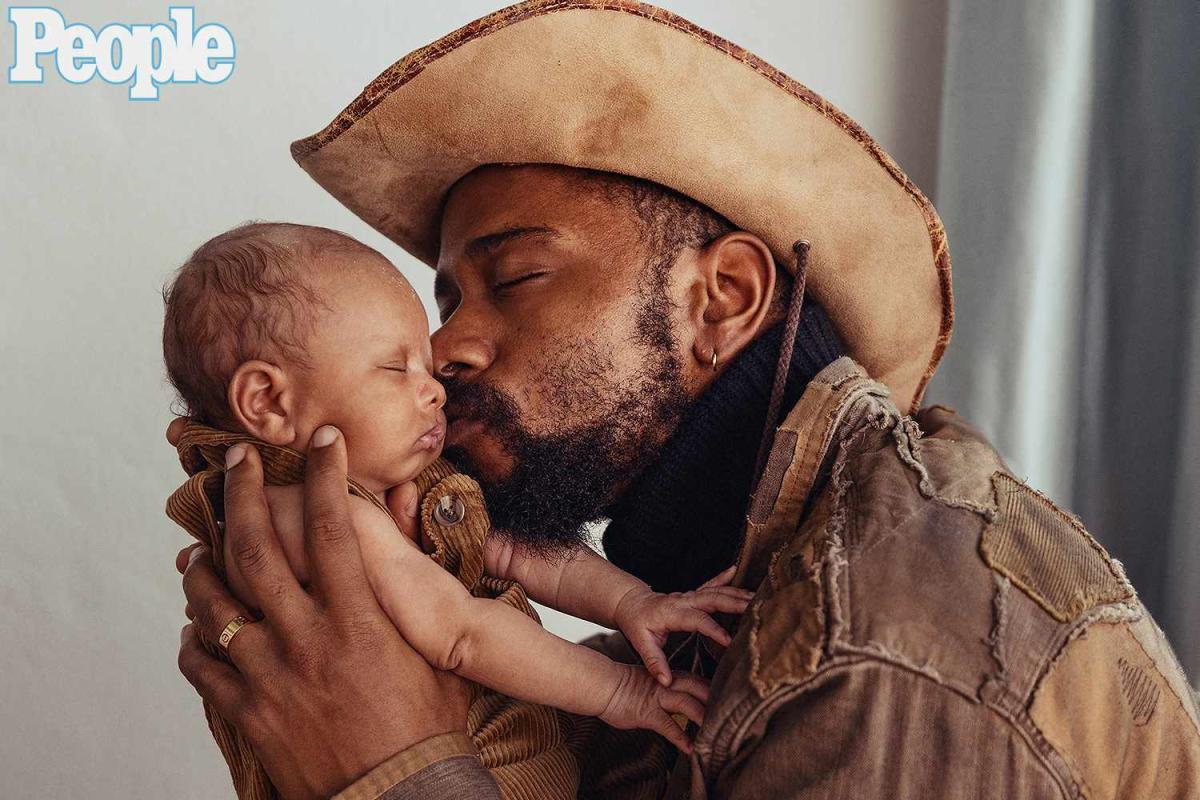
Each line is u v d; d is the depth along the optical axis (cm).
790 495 97
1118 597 85
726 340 114
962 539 82
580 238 114
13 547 201
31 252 199
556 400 112
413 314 110
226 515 99
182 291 109
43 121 198
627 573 114
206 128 202
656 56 106
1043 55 171
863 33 209
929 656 76
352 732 91
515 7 103
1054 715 76
